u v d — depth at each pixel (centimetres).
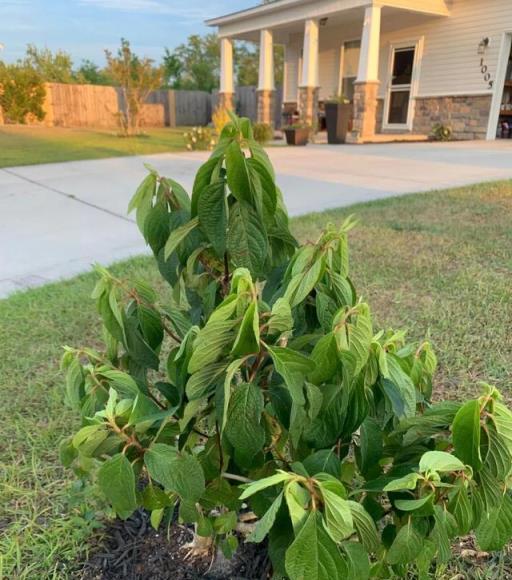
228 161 83
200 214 88
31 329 251
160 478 82
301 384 76
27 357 224
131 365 110
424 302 264
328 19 1220
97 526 134
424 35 1183
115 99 1928
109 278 100
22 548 127
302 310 96
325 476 70
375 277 298
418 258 329
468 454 76
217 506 110
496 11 1027
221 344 77
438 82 1178
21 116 1783
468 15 1080
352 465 98
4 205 542
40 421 180
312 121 1239
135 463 88
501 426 76
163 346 225
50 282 317
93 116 1906
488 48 1059
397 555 79
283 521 77
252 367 83
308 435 86
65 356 102
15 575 121
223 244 88
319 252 90
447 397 183
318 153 923
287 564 64
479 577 118
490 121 1091
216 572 122
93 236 425
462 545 127
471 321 241
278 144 1165
